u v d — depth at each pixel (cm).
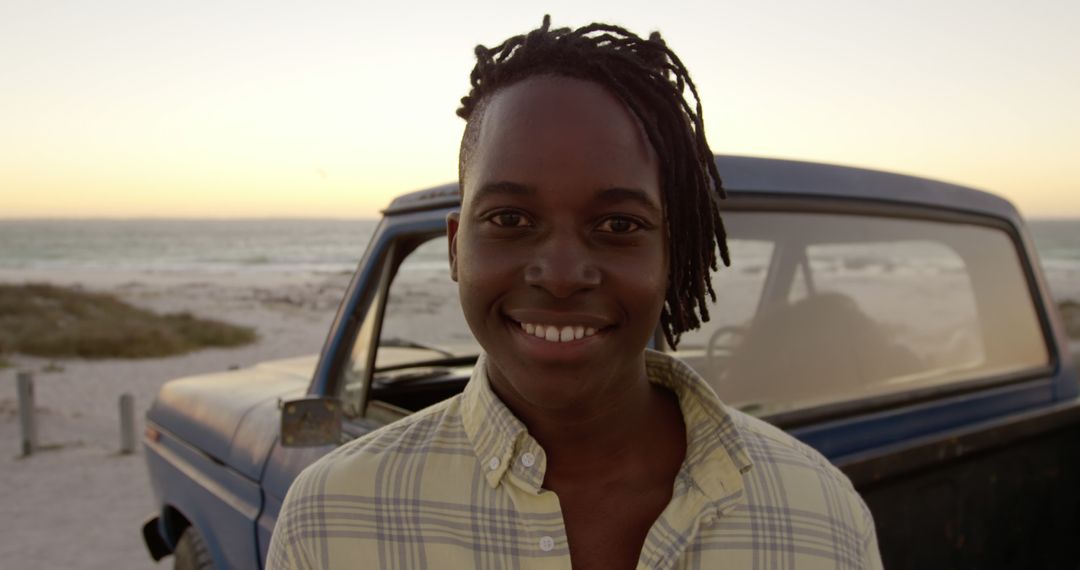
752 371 199
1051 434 233
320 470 105
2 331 2234
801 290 212
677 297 108
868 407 203
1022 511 223
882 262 227
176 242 11394
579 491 98
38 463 859
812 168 207
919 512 193
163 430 326
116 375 1666
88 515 690
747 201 191
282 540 103
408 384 249
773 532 97
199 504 282
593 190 88
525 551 93
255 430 254
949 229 240
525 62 96
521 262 90
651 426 104
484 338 95
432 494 99
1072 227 15200
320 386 243
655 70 99
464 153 104
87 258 8044
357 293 231
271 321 2916
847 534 102
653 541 92
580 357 89
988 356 247
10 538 636
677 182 100
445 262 234
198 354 2075
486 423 98
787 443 110
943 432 214
